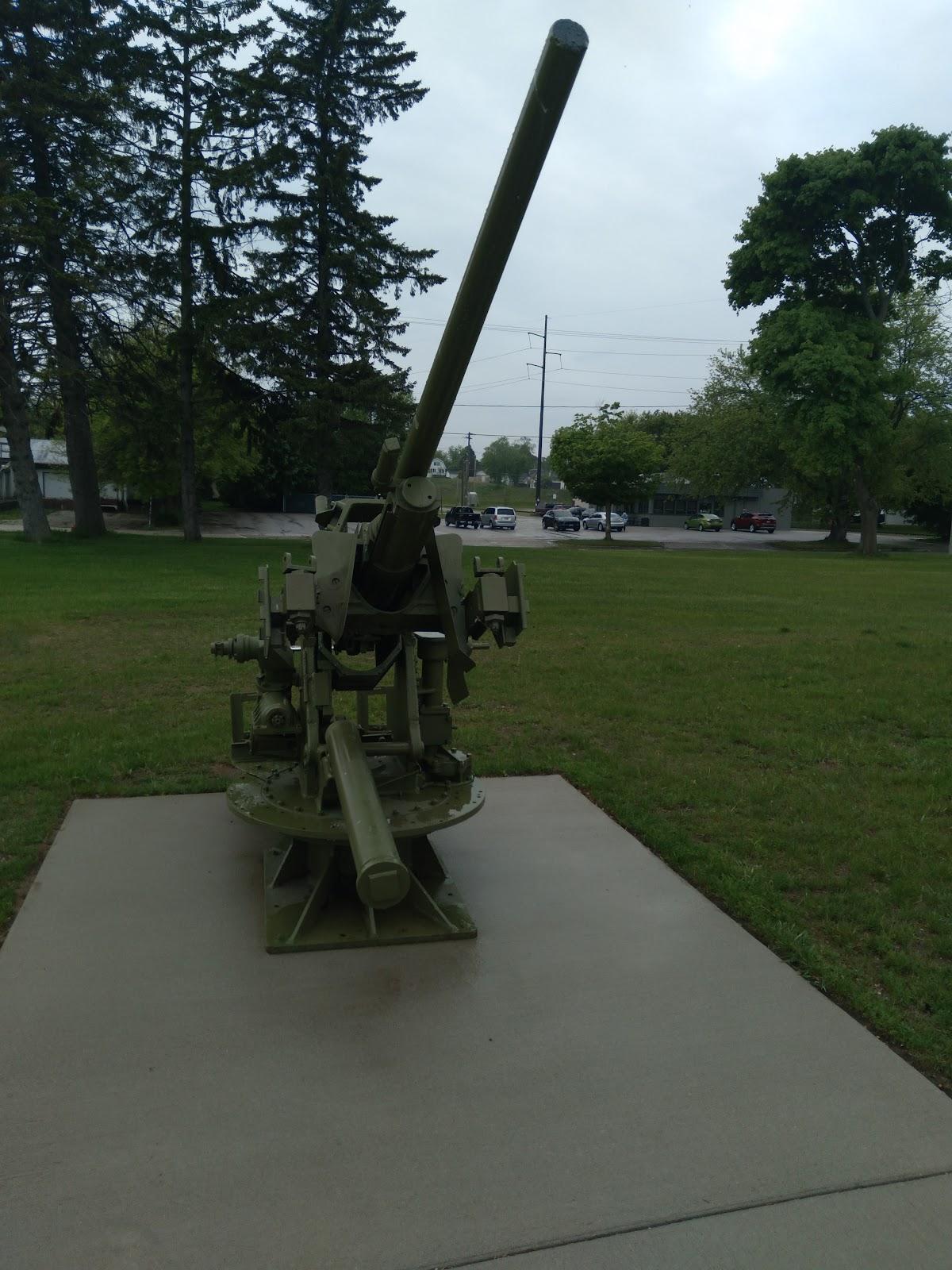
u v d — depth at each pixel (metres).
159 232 26.17
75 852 4.75
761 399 43.50
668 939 3.96
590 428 41.00
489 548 34.28
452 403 3.22
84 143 22.95
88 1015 3.30
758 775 6.27
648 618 13.98
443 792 4.36
